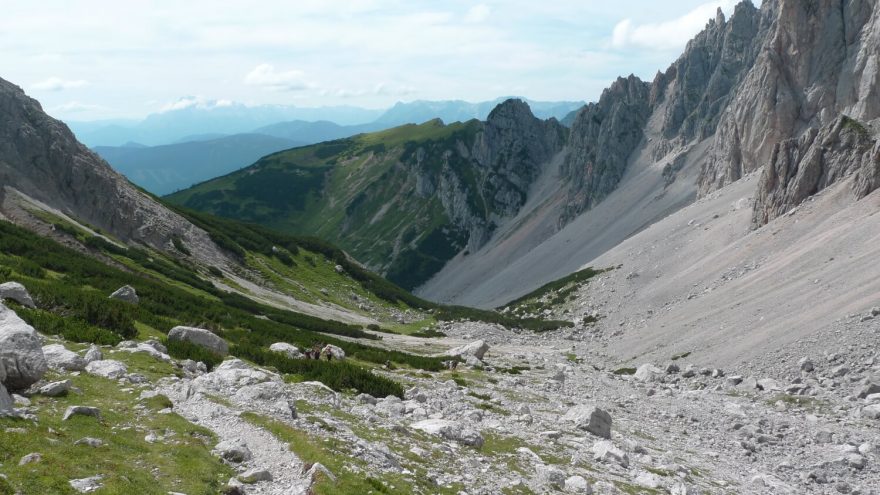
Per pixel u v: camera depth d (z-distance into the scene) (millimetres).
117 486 13195
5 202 76750
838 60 137750
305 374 31844
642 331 86500
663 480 24438
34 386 18969
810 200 99250
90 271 53719
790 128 142750
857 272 66438
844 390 48375
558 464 23969
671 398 49594
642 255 135500
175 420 18359
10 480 12453
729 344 65750
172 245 94938
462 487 18516
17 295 29812
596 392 48531
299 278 111375
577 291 133625
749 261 95062
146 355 26375
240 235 116000
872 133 101500
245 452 16891
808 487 30047
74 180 88875
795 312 65562
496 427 28406
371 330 88062
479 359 59031
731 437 38188
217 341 33000
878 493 29734
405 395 31984
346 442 18922
